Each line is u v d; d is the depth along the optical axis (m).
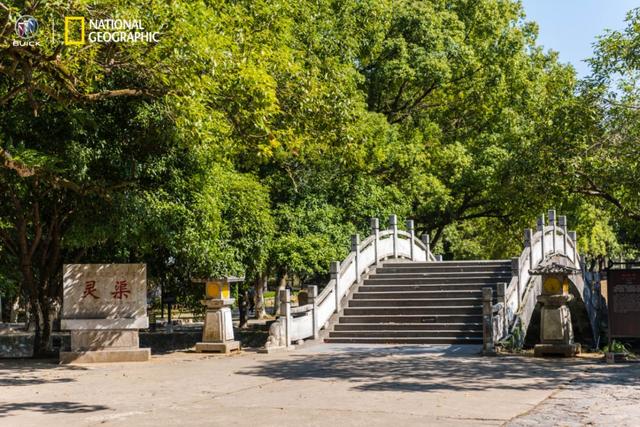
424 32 30.12
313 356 16.52
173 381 12.99
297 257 23.88
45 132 15.04
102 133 15.49
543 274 16.20
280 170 25.12
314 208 25.34
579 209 31.28
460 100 33.84
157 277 20.83
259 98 13.69
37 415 9.80
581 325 30.05
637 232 24.41
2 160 13.01
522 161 19.98
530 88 33.44
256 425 8.90
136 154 16.23
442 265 23.67
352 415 9.41
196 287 21.52
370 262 23.67
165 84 13.50
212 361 15.98
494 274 22.52
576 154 19.30
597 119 19.25
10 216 17.58
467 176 31.44
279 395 11.20
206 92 13.82
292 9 21.42
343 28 27.22
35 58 12.30
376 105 31.75
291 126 16.06
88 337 16.17
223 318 17.94
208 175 17.64
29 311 29.33
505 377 12.79
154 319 29.97
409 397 10.74
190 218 16.70
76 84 13.16
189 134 14.36
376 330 19.88
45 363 16.05
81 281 16.31
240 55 13.90
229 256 18.33
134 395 11.48
